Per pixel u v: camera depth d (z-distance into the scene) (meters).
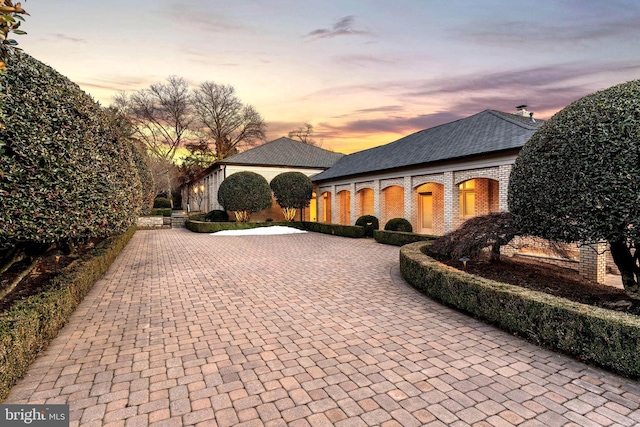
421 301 5.22
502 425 2.19
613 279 7.09
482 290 4.23
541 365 3.08
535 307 3.54
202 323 4.31
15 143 3.00
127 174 5.54
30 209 3.11
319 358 3.26
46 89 3.42
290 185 19.62
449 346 3.52
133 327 4.16
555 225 4.06
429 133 15.81
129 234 13.88
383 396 2.56
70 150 3.55
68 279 4.79
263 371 2.99
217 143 38.88
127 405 2.46
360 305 5.04
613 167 3.40
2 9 1.83
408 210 13.69
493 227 5.93
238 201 18.41
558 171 3.93
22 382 2.78
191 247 12.10
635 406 2.41
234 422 2.24
